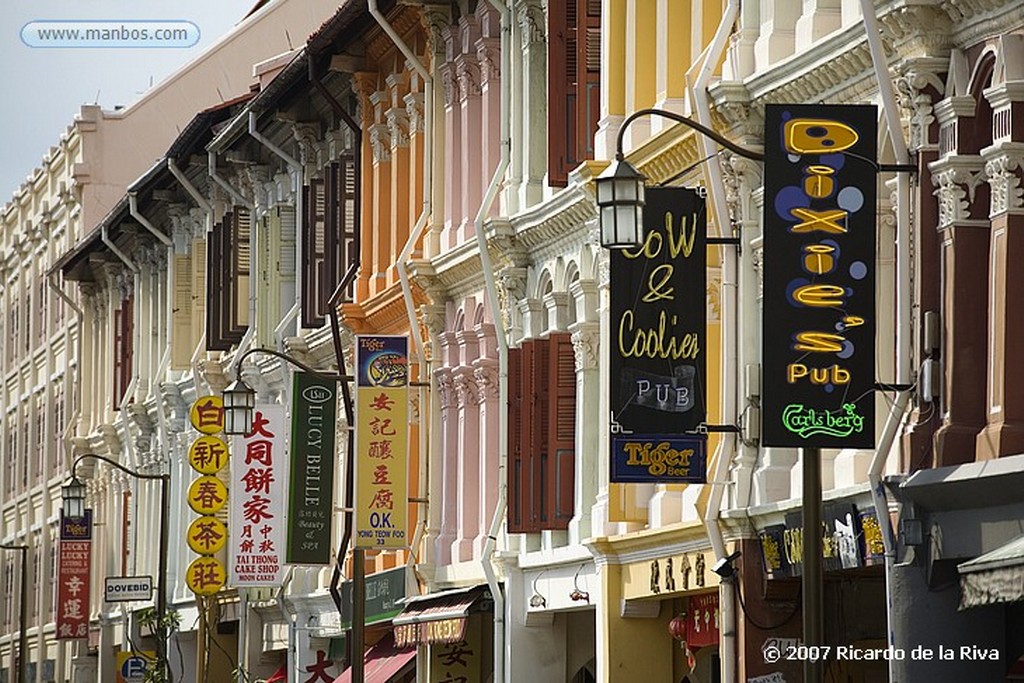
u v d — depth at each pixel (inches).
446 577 1972.2
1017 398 1078.4
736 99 1339.8
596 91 1640.0
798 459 1328.7
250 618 2647.6
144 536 3230.8
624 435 1325.0
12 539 4301.2
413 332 2028.8
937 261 1131.9
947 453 1102.4
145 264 3257.9
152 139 3732.8
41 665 3929.6
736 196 1360.7
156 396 2945.4
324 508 2202.3
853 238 1101.7
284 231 2573.8
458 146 2014.0
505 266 1838.1
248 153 2630.4
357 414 1990.7
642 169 1526.8
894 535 1141.7
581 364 1699.1
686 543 1453.0
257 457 2370.8
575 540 1690.5
